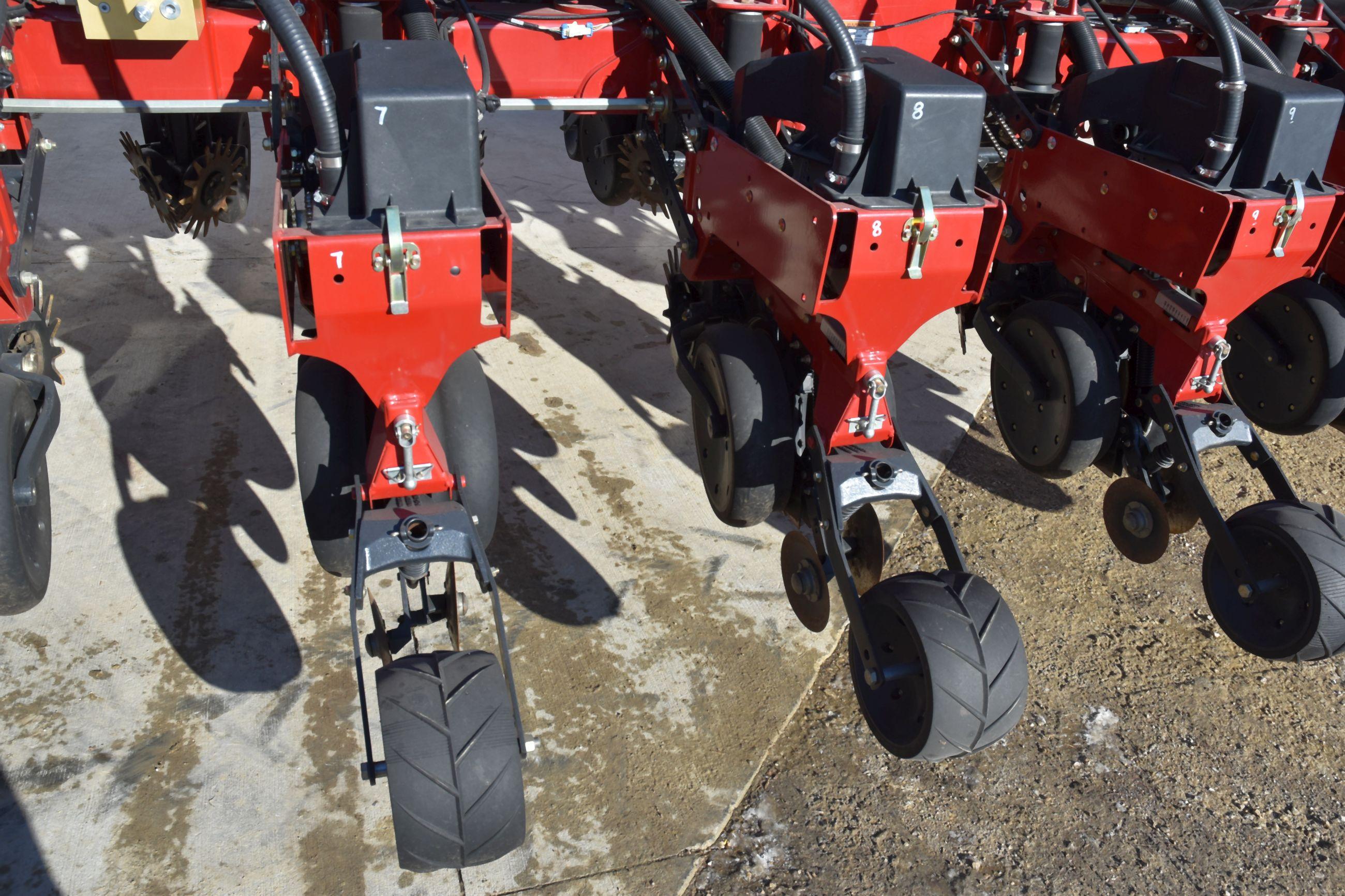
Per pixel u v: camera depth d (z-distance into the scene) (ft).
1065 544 12.57
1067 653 10.89
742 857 8.40
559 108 11.25
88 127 22.79
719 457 10.98
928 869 8.46
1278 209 9.48
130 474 11.94
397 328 7.59
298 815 8.29
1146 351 11.63
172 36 9.06
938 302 8.70
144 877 7.70
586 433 13.74
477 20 10.93
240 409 13.38
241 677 9.48
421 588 8.41
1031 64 12.77
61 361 13.93
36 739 8.66
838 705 9.94
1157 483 11.44
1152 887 8.44
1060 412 11.73
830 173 8.43
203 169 13.33
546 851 8.25
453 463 9.38
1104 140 11.78
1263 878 8.59
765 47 12.22
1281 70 11.21
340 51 10.15
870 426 9.00
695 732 9.46
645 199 15.33
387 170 7.36
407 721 6.56
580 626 10.51
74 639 9.68
